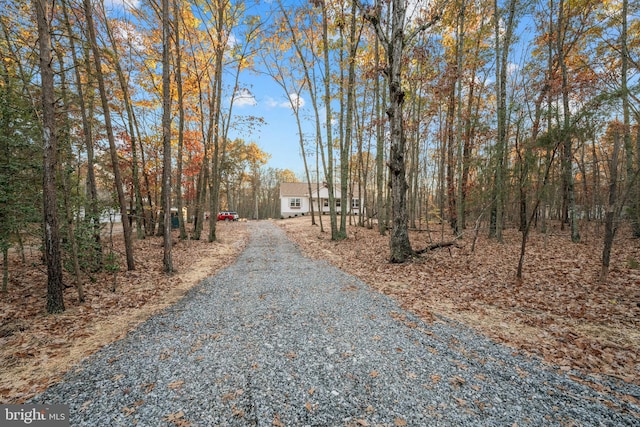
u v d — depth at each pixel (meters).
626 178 9.23
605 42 10.12
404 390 2.68
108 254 8.16
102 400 2.56
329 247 12.48
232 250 12.34
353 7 11.95
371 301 5.40
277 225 25.98
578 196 20.77
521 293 5.57
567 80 8.37
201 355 3.38
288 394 2.62
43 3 4.56
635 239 11.01
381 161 15.02
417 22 10.20
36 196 5.55
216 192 14.92
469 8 12.41
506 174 8.51
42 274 7.46
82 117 7.41
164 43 7.68
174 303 5.42
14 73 6.47
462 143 14.09
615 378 2.84
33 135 5.45
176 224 21.66
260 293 6.02
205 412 2.38
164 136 7.85
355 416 2.33
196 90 14.29
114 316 4.75
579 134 5.47
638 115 5.18
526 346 3.54
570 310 4.58
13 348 3.59
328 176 14.20
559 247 10.09
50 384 2.82
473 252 9.64
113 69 9.78
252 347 3.57
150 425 2.23
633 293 5.03
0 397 2.62
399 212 8.67
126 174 12.63
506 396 2.59
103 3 8.90
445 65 11.83
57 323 4.41
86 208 7.03
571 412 2.37
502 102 10.88
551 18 11.07
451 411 2.39
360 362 3.19
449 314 4.69
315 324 4.30
